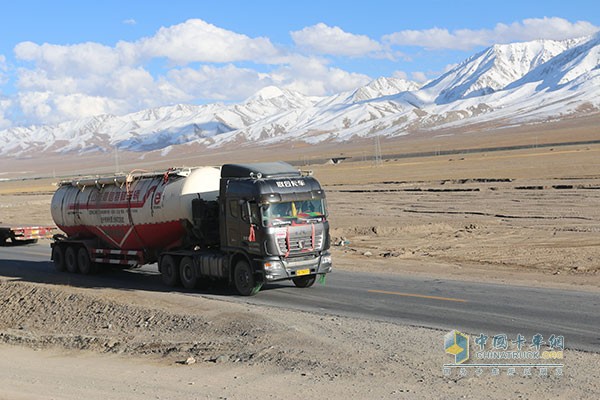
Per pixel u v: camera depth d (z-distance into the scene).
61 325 20.48
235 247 21.83
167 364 14.70
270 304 20.22
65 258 29.38
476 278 22.92
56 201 29.12
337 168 141.75
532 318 16.56
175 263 24.28
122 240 26.39
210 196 23.80
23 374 14.48
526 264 25.64
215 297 21.75
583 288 20.28
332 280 23.94
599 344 14.07
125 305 20.59
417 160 150.38
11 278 27.91
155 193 24.48
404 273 24.69
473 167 102.12
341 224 43.53
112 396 12.01
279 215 21.09
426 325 16.34
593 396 10.81
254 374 13.14
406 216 46.75
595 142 178.12
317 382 12.23
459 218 43.78
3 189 152.75
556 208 45.94
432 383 11.80
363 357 13.65
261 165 22.36
